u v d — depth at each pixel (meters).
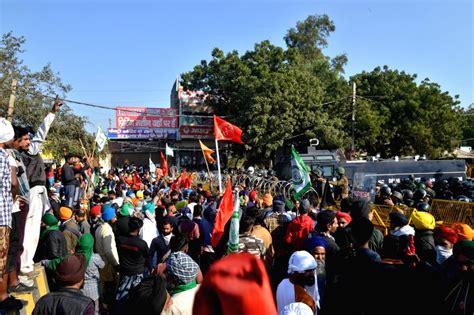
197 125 46.91
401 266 3.85
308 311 3.54
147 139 47.06
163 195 13.91
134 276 6.30
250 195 13.46
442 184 15.75
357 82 42.84
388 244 4.33
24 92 15.82
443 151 43.38
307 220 6.35
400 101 40.59
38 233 5.59
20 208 4.71
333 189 15.23
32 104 16.66
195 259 7.87
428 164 22.44
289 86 37.12
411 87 41.41
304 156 21.17
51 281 6.23
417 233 5.84
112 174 29.30
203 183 24.77
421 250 5.46
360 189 17.86
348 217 6.40
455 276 3.68
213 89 43.47
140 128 46.50
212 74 43.22
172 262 4.23
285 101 36.28
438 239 5.45
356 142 39.84
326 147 37.34
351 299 3.89
